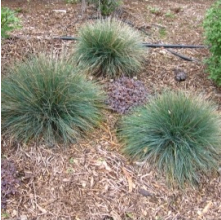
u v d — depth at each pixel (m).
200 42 1.62
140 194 1.03
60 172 1.04
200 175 1.09
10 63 1.30
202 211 1.03
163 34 1.66
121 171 1.07
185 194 1.05
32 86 1.11
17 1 1.83
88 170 1.06
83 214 0.98
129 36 1.42
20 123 1.09
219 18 1.30
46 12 1.74
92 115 1.17
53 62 1.18
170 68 1.45
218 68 1.30
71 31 1.58
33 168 1.04
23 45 1.44
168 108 1.13
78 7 1.80
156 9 1.85
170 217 1.01
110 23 1.45
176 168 1.07
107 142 1.14
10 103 1.09
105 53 1.36
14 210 0.96
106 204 1.00
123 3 1.89
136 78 1.39
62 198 0.99
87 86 1.20
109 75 1.37
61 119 1.10
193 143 1.09
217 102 1.33
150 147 1.09
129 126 1.15
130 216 0.99
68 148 1.10
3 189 0.97
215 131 1.11
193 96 1.19
